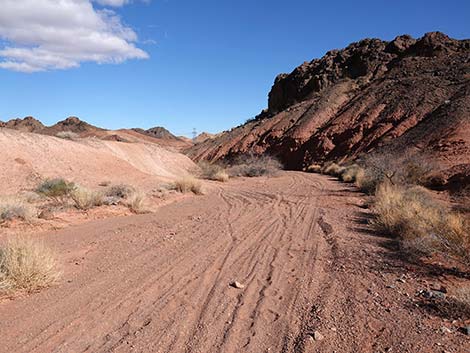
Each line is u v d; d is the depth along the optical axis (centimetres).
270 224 1085
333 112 6525
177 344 398
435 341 403
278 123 7156
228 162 6969
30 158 2044
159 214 1259
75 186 1520
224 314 473
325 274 638
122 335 416
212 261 702
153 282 584
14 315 460
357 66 8025
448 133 3362
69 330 425
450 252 711
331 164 4584
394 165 2038
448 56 6406
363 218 1197
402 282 591
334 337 414
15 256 557
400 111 5059
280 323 451
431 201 1367
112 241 849
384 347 392
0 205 1055
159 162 3444
